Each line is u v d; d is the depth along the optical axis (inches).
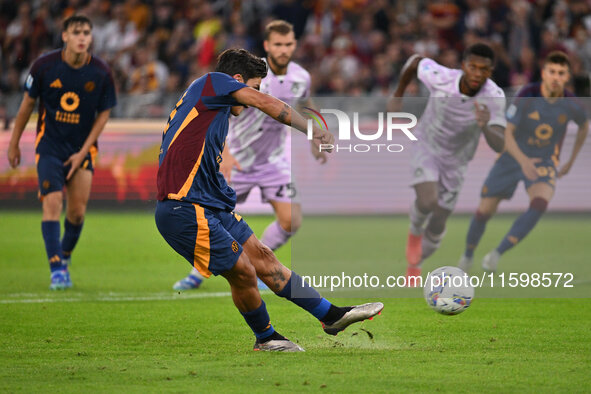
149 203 2117.4
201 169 641.6
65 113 1054.4
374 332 784.9
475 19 2409.0
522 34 2367.1
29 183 2139.5
